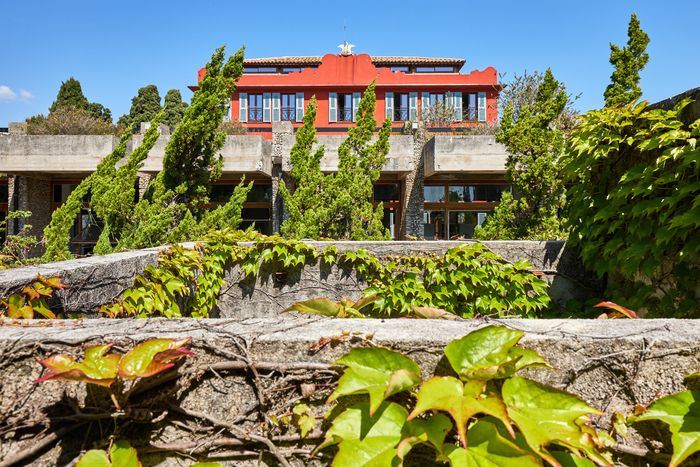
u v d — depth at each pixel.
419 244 4.15
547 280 4.04
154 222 6.19
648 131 3.03
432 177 13.15
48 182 13.84
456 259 3.99
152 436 1.29
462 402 1.12
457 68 32.75
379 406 1.23
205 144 8.05
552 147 6.84
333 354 1.33
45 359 1.15
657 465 1.28
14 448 1.23
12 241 6.64
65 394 1.26
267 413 1.30
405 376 1.19
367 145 9.03
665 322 1.48
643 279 3.22
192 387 1.31
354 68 27.67
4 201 14.26
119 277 2.59
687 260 2.76
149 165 11.34
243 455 1.29
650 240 2.96
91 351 1.21
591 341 1.31
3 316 1.70
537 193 6.89
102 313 2.37
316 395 1.31
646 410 1.25
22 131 15.64
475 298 4.02
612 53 10.64
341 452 1.16
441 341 1.32
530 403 1.20
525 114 6.98
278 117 27.53
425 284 4.10
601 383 1.31
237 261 4.20
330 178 8.96
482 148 10.83
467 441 1.16
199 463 1.20
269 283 4.21
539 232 6.80
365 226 9.02
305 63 32.19
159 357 1.16
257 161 11.15
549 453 1.15
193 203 7.91
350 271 4.19
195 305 3.69
